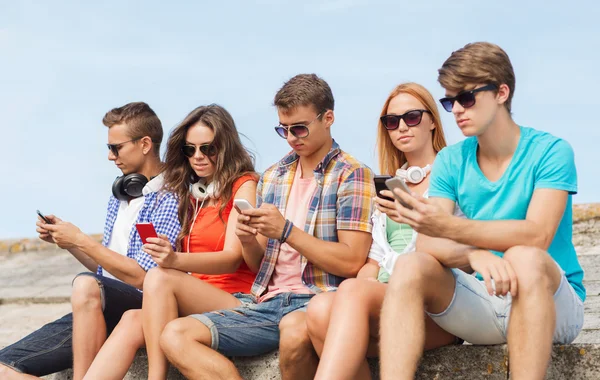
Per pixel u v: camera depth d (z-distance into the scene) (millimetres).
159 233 4379
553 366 3414
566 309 3277
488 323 3393
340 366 3166
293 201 4129
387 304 3186
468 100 3387
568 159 3365
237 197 4281
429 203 3225
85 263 4547
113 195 4707
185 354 3627
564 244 3473
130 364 3863
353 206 3947
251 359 3877
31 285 7344
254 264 4145
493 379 3463
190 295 3879
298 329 3559
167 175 4457
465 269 3629
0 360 4152
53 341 4230
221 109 4418
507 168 3467
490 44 3430
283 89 4035
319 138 4062
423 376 3578
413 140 4066
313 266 3971
